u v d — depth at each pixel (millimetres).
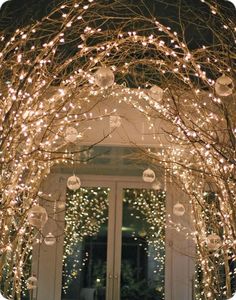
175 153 4598
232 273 4746
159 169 5527
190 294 5773
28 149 3668
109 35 4066
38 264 5855
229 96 3666
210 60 4023
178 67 3816
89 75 3518
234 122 3535
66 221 6051
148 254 6008
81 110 4508
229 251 4102
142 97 4055
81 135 4398
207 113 3908
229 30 3662
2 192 3490
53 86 4055
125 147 5059
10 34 3953
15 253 4285
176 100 4031
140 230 6070
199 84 4098
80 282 5977
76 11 3680
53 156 4508
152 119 4723
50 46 3584
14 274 4531
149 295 5922
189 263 5824
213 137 3645
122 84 4141
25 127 3365
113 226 6105
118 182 6152
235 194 3611
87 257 6043
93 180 6141
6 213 3631
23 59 3703
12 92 3393
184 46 3580
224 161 3416
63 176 6043
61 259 5957
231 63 3412
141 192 6121
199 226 4523
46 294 5855
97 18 3900
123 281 6008
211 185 4496
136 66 4332
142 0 3803
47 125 3738
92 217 6117
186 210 5711
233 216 3477
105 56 4117
